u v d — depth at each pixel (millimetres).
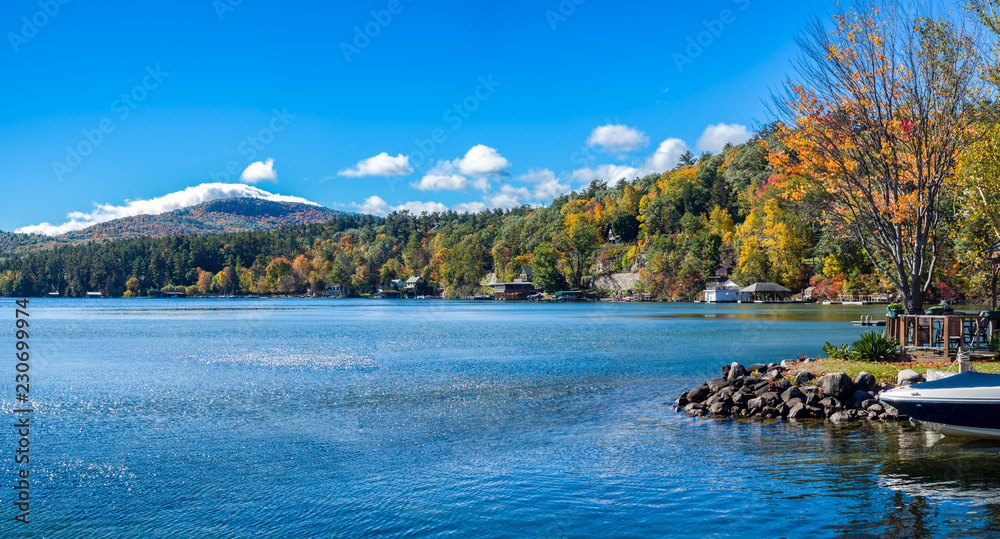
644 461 13820
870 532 9500
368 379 27656
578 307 142500
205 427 18031
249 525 10492
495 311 125375
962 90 22484
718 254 164750
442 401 22016
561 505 11078
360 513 10930
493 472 13242
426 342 48750
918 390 15445
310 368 31844
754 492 11477
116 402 22125
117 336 56688
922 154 23094
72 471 13680
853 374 21062
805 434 16078
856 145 23781
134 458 14711
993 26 25172
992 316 23719
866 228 25531
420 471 13430
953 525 9680
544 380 26938
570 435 16656
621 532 9789
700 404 19984
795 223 138875
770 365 24797
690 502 11039
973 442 14898
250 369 31500
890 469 12695
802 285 139500
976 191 28438
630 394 23188
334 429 17688
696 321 73562
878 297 111562
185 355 38938
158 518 10914
